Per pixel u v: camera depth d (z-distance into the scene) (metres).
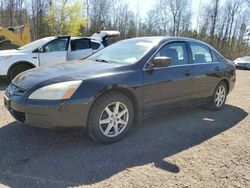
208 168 3.67
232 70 6.50
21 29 14.83
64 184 3.18
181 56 5.25
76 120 3.87
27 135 4.39
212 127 5.17
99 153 3.92
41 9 40.31
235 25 60.00
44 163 3.60
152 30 54.28
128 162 3.72
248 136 4.82
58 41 9.62
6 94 4.36
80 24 40.38
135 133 4.69
